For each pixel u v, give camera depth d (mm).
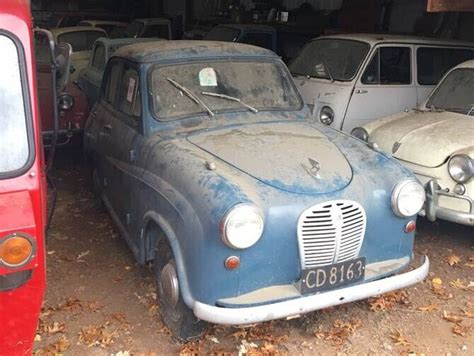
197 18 17609
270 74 4496
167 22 14344
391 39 6949
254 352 3371
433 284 4277
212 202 2967
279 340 3520
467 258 4742
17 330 2326
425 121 5215
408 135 4969
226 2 16156
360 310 3906
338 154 3633
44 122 5828
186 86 4145
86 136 5633
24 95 2383
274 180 3207
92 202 6113
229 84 4285
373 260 3445
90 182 6812
